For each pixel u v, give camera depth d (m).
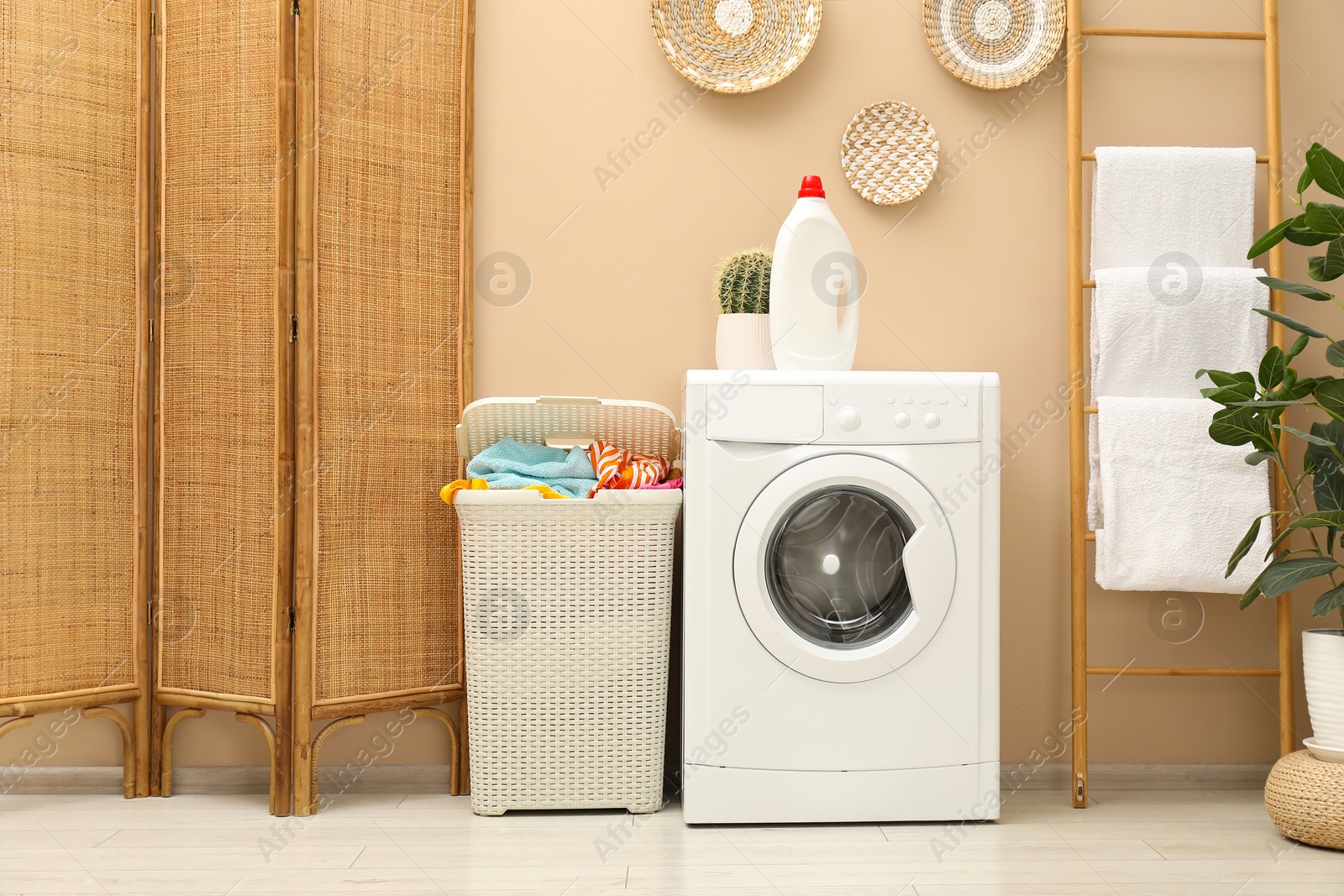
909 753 1.80
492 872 1.56
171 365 1.99
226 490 1.94
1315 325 2.21
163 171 1.99
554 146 2.16
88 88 1.95
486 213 2.15
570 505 1.85
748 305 2.04
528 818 1.87
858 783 1.79
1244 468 2.04
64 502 1.92
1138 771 2.15
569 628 1.86
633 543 1.87
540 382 2.15
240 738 2.07
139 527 2.00
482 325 2.14
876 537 1.84
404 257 2.02
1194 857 1.67
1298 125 2.22
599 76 2.17
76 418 1.93
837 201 2.19
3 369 1.87
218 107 1.94
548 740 1.87
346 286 1.95
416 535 2.03
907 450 1.80
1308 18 2.23
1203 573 2.02
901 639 1.79
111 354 1.97
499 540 1.85
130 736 2.01
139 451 2.00
